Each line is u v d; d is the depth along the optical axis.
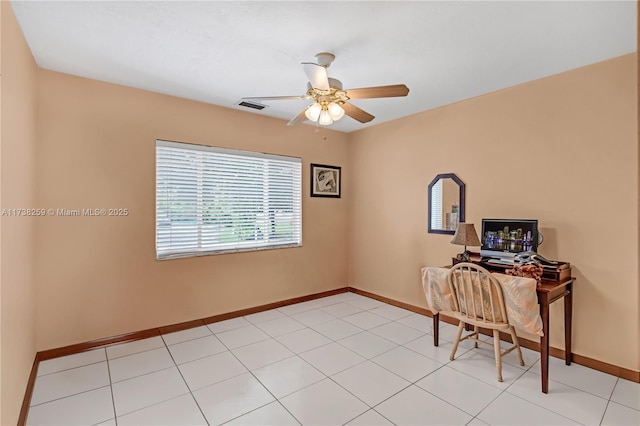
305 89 3.09
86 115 2.81
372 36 2.11
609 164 2.47
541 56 2.39
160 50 2.32
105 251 2.92
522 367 2.60
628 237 2.39
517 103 2.97
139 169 3.08
